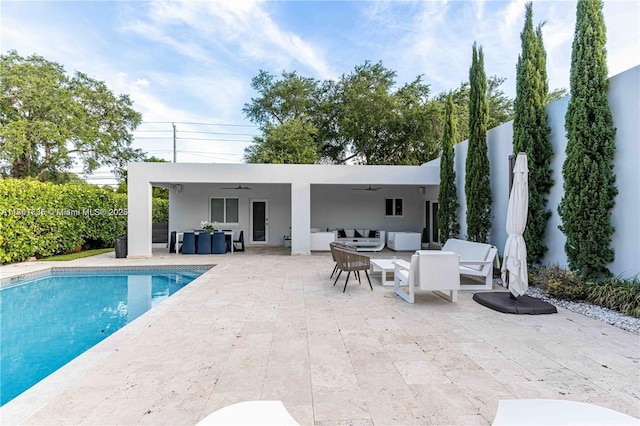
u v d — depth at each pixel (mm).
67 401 2453
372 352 3316
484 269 6145
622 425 1629
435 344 3518
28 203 9477
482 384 2686
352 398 2490
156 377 2814
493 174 8141
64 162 17578
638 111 4688
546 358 3172
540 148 6414
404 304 5078
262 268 8273
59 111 15508
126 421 2219
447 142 10148
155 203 15898
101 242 13031
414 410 2332
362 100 18422
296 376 2828
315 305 5008
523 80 6613
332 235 11469
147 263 9133
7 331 4738
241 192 13812
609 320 4250
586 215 5219
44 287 7367
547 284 5387
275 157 17422
